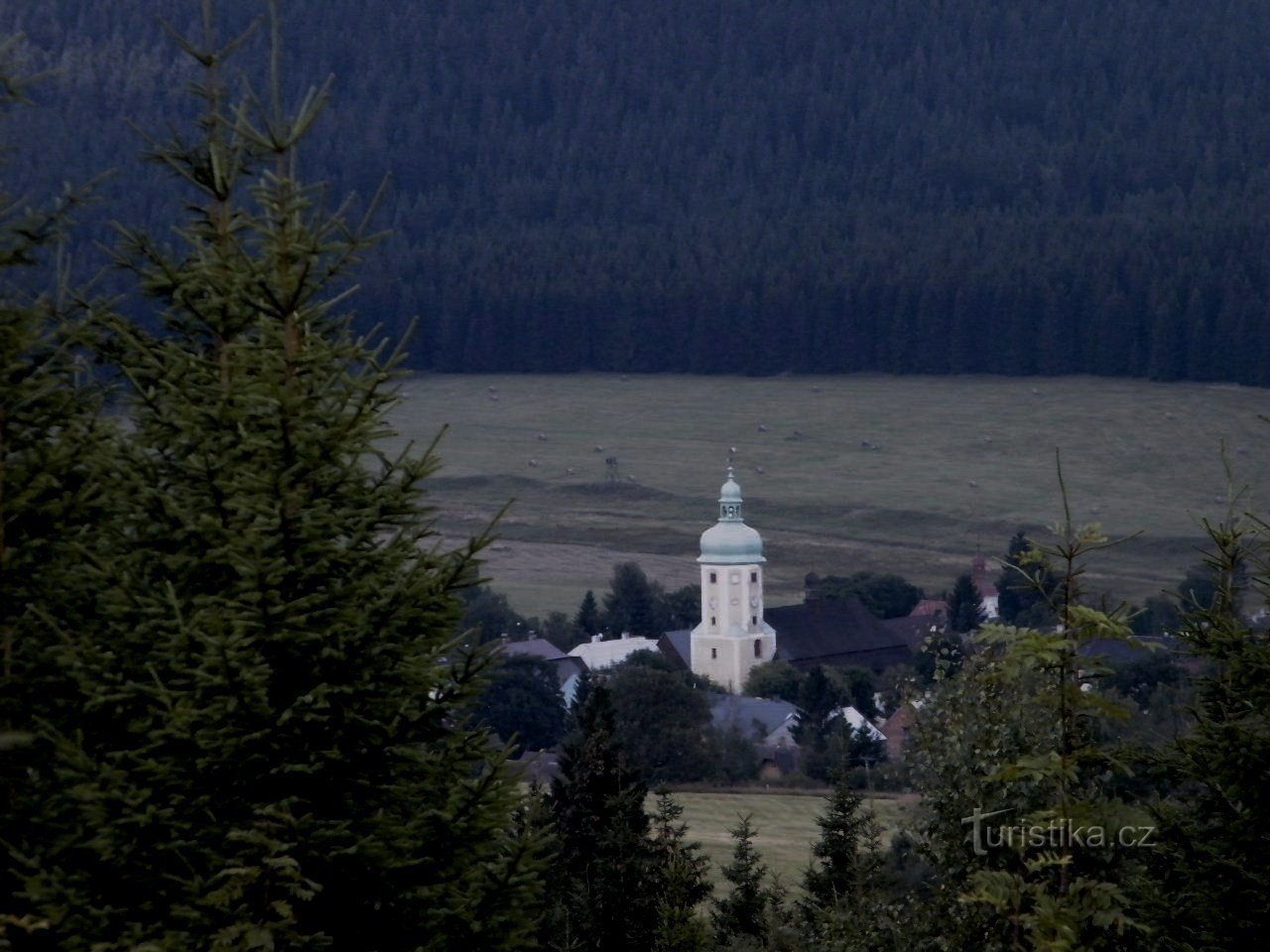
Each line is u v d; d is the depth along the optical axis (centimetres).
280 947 4622
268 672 4694
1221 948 5709
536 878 5188
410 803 5125
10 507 4925
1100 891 5006
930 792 6938
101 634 5000
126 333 5247
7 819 4744
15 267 5206
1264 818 5850
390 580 5172
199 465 5006
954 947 6675
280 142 5288
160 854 4662
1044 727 6644
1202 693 6309
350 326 5456
